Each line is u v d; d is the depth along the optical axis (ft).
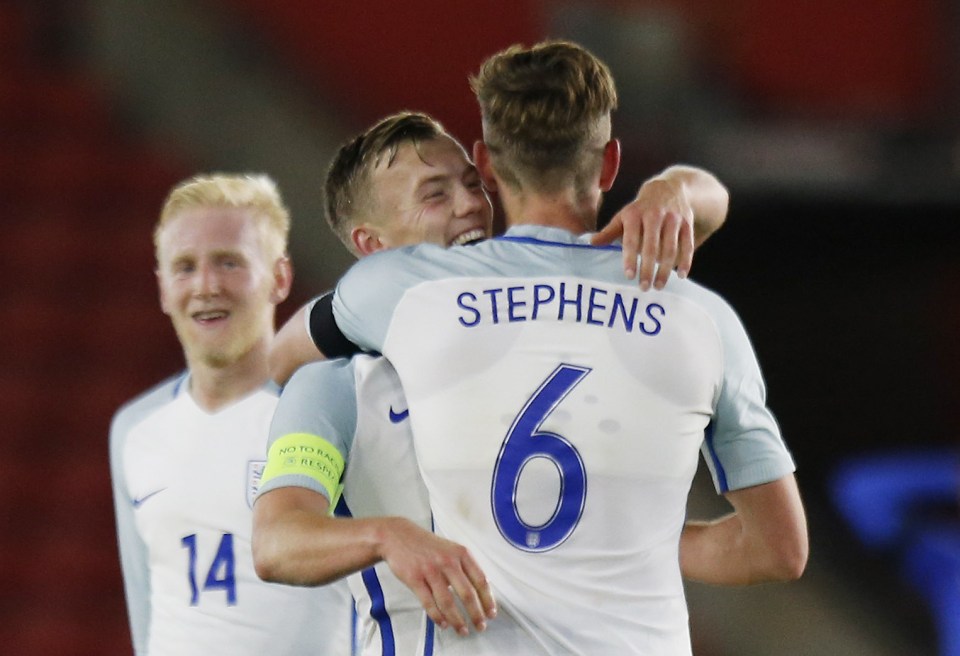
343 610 33.68
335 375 26.02
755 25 104.32
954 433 89.20
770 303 90.79
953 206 87.20
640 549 24.85
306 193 106.11
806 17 105.81
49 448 89.15
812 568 82.89
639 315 25.30
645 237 25.39
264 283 35.60
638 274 25.72
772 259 90.22
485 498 24.54
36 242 101.19
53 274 99.45
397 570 22.81
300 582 23.90
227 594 33.68
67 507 85.81
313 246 102.58
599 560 24.57
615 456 24.68
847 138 89.71
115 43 112.16
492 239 26.11
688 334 25.48
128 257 101.04
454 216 29.27
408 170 29.35
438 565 22.67
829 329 90.33
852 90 106.22
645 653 24.61
